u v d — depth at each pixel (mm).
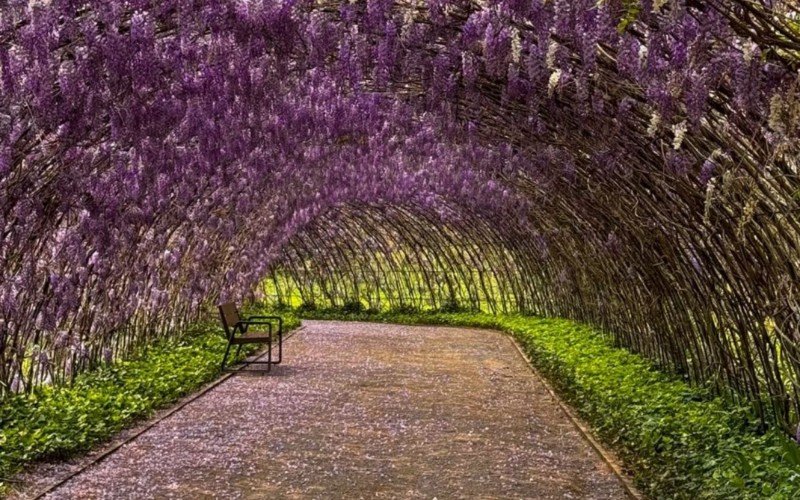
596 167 7383
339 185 14406
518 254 19234
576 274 15414
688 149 5738
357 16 5602
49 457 6176
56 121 5711
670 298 8875
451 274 22062
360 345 15383
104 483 5781
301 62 6602
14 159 6344
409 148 10516
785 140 3992
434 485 5898
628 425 6680
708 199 4820
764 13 3965
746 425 6324
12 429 6336
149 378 9367
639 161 6703
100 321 9797
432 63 5742
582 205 10609
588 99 6090
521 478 6102
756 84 4062
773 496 4215
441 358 13547
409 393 9969
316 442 7219
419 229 21109
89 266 8797
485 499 5562
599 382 8750
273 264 22656
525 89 5871
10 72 4941
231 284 15656
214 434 7457
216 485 5816
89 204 7535
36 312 8016
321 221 21641
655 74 4391
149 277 11359
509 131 7559
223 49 5887
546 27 4742
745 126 4609
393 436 7508
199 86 6355
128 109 6000
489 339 16719
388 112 8320
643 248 8906
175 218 11273
